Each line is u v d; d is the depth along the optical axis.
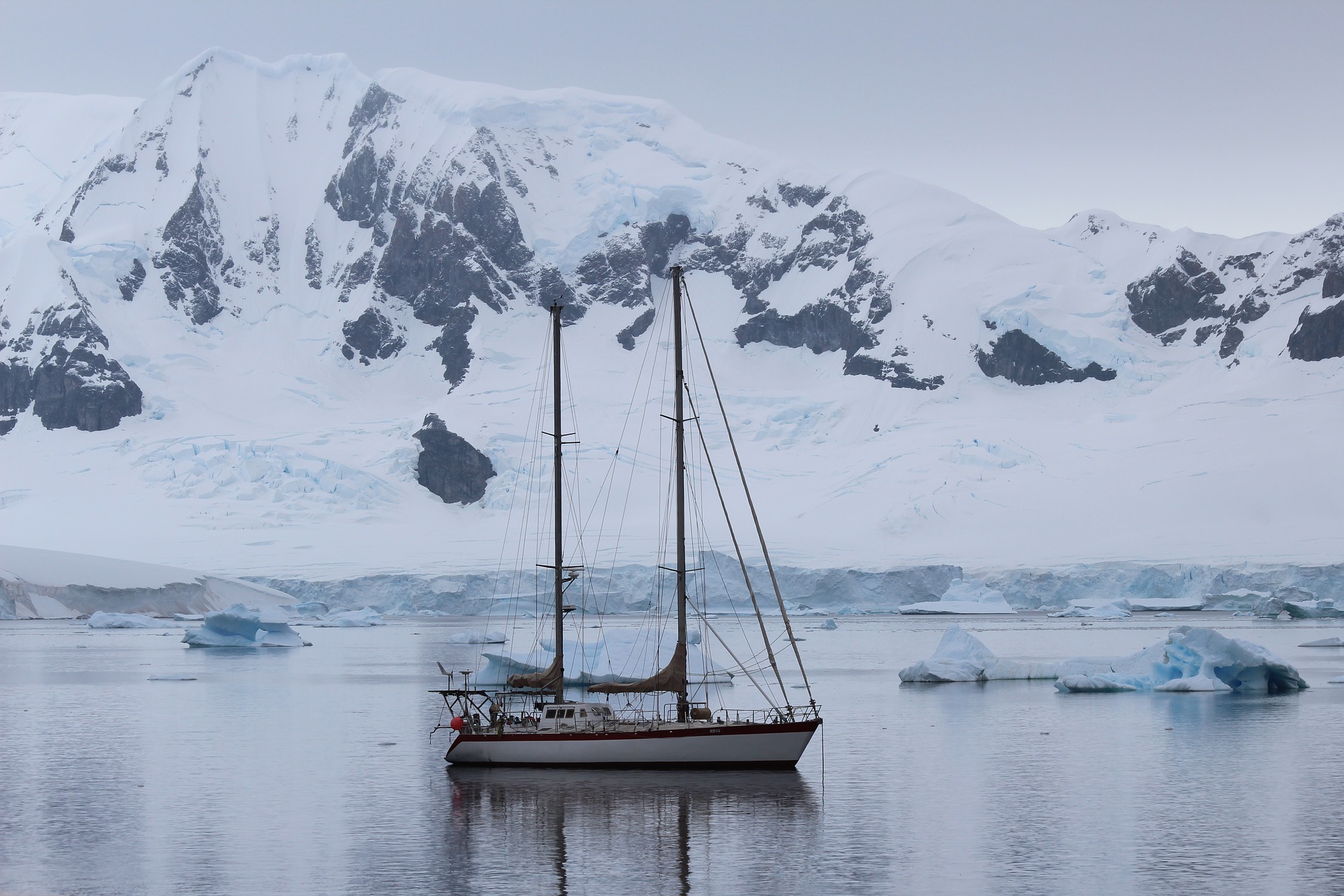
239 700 149.12
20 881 65.56
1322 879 65.62
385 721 128.50
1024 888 64.12
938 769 97.06
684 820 78.62
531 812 81.19
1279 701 142.88
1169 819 79.50
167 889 64.12
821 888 64.19
